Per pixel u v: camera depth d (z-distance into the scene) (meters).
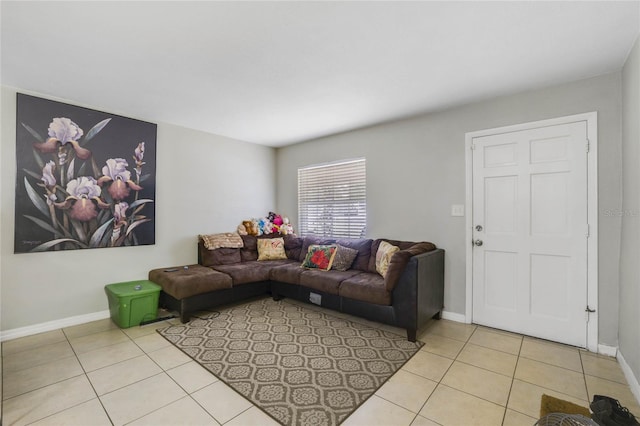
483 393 1.90
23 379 2.04
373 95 2.88
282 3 1.62
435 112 3.32
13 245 2.70
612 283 2.40
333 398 1.84
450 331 2.89
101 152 3.19
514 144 2.85
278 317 3.26
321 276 3.30
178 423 1.63
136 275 3.47
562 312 2.61
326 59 2.22
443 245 3.27
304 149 4.71
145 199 3.52
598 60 2.24
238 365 2.23
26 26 1.80
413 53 2.14
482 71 2.41
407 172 3.55
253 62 2.27
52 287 2.91
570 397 1.85
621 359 2.21
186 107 3.20
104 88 2.72
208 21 1.77
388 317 2.79
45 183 2.85
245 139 4.54
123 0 1.58
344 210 4.26
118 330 2.89
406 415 1.69
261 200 4.87
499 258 2.93
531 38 1.96
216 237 4.02
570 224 2.58
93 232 3.13
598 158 2.46
